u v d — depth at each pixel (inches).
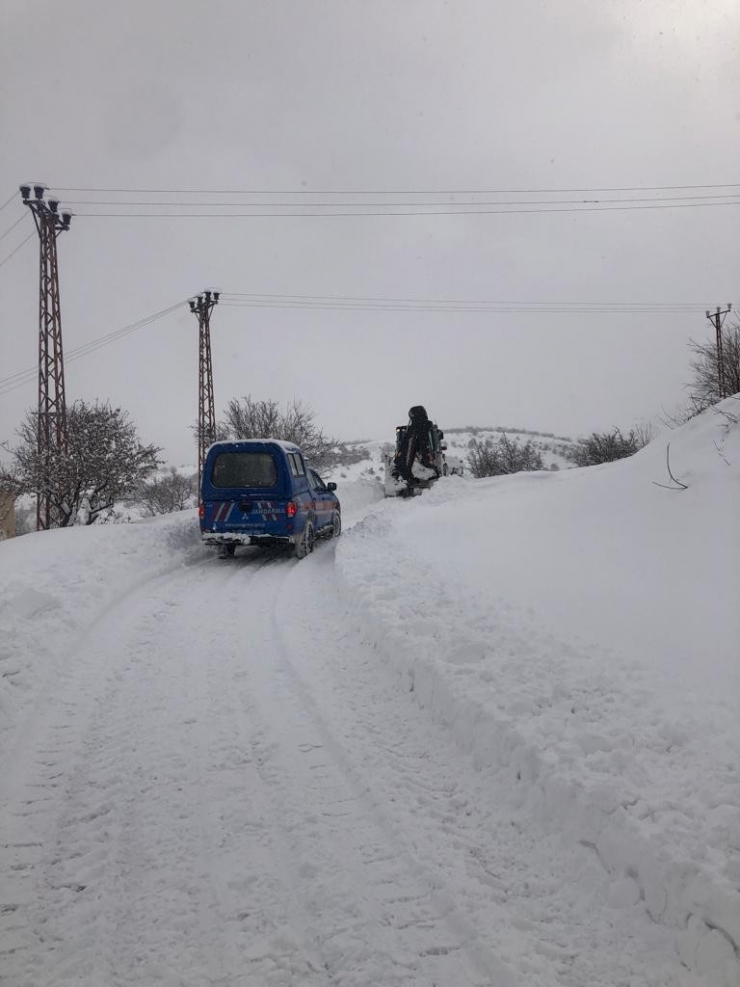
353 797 148.0
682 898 101.7
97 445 837.2
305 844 130.6
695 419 422.3
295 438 1264.8
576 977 96.6
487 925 107.3
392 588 289.7
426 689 194.7
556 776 132.7
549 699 165.6
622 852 113.8
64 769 163.6
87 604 304.8
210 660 242.7
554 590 256.8
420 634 228.5
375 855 127.0
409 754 167.3
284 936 107.0
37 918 113.4
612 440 1257.4
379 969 99.8
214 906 114.7
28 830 138.6
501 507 468.4
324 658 242.1
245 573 418.6
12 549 402.6
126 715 194.5
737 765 126.6
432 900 114.8
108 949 105.9
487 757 156.0
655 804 119.3
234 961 102.6
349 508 905.5
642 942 101.9
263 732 181.5
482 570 304.5
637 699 158.1
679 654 180.7
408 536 427.5
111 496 856.9
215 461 465.4
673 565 256.5
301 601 331.3
